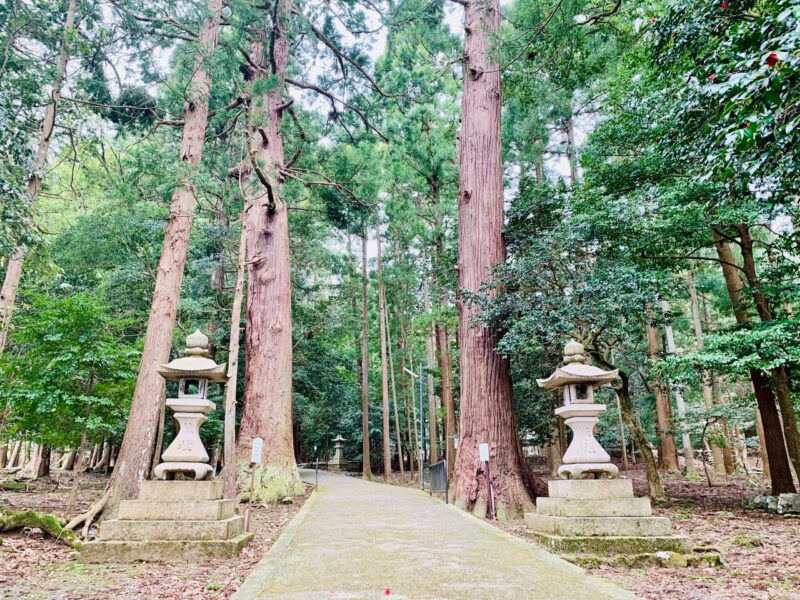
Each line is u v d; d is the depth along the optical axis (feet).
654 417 71.87
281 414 42.42
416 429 86.84
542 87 43.68
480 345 33.78
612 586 13.26
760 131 10.40
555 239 30.83
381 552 17.62
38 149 34.22
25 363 32.12
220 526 18.28
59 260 48.88
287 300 45.62
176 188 32.71
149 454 27.71
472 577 14.12
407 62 51.72
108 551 17.54
